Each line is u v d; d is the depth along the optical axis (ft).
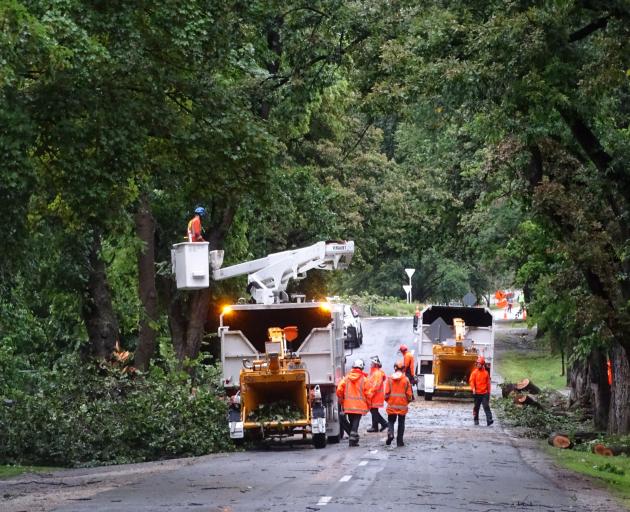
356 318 451.53
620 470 156.56
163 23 147.02
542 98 148.56
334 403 192.24
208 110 156.56
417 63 159.94
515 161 196.95
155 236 289.33
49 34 125.80
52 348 305.53
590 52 152.05
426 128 197.88
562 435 198.80
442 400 312.09
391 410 183.11
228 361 190.70
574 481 136.26
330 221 351.25
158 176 169.68
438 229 409.69
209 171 160.86
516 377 393.50
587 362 269.44
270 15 196.34
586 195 194.08
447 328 314.35
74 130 140.05
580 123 173.88
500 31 144.97
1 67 114.42
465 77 149.38
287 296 208.74
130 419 175.63
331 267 208.95
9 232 141.28
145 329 250.98
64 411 177.78
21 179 130.72
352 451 175.11
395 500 107.55
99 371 200.13
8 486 128.57
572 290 214.48
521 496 115.44
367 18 183.52
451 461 155.94
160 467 152.46
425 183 363.56
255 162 161.68
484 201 279.90
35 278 212.84
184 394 188.96
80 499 110.63
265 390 184.65
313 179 348.59
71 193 145.79
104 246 260.21
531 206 202.69
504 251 333.21
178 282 188.03
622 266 191.21
